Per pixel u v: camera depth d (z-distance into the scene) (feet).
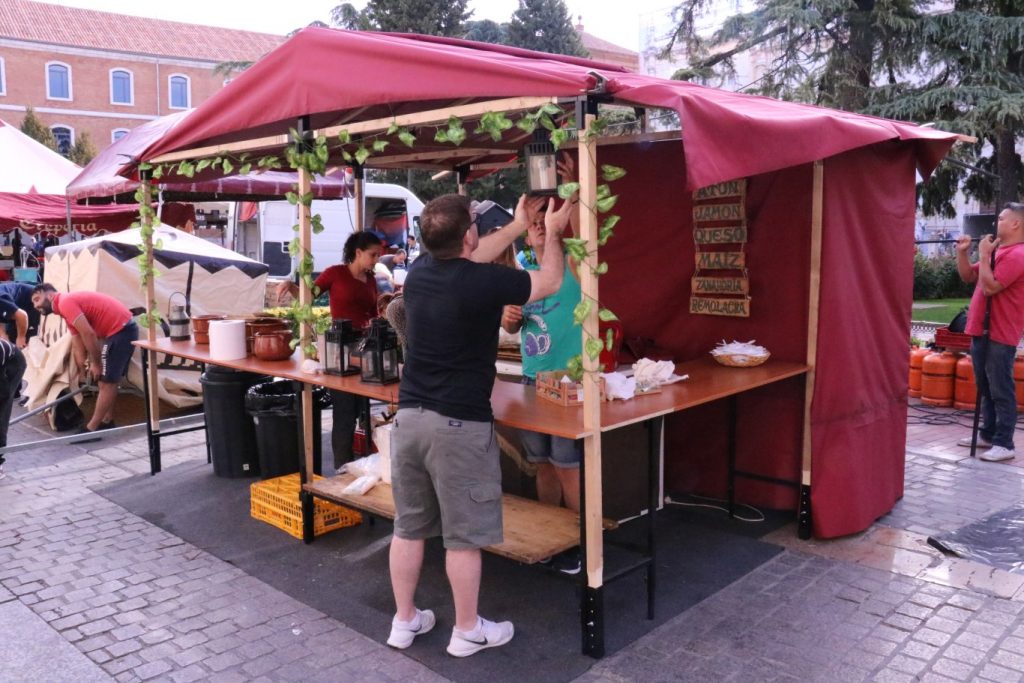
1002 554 14.28
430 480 10.70
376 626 11.96
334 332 14.24
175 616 12.37
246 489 18.43
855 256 14.80
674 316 17.33
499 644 11.23
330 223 47.75
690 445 17.25
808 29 51.19
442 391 10.17
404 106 14.71
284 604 12.74
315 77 12.87
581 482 10.64
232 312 28.48
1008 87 51.08
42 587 13.43
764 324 15.97
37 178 41.50
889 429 16.16
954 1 55.26
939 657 10.88
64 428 24.53
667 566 13.94
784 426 15.99
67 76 137.90
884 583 13.20
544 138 10.87
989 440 21.29
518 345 17.16
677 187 16.78
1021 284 19.24
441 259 10.41
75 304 22.62
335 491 14.10
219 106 14.87
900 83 53.47
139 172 19.03
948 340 25.88
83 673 10.77
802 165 14.98
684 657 10.94
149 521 16.52
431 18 97.19
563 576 11.39
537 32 122.31
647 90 9.70
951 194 55.57
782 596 12.76
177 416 25.79
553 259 10.75
